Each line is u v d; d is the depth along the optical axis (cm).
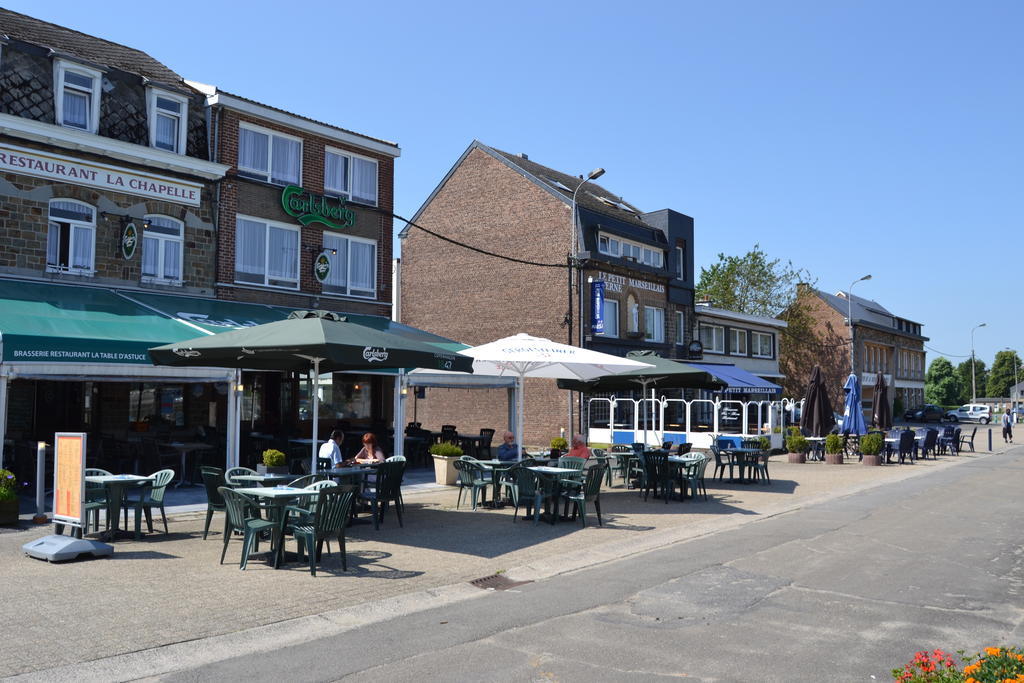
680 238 3588
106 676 558
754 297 5041
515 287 3119
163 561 914
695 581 866
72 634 643
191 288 1842
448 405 3269
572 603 774
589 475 1222
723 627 695
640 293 3297
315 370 1170
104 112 1712
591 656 614
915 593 816
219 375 1519
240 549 987
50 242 1631
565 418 2966
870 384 6112
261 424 2120
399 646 635
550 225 3041
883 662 604
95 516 1069
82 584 802
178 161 1805
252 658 602
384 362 1036
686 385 1909
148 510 1085
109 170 1703
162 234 1806
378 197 2297
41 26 1859
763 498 1592
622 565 952
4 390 1245
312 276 2100
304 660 599
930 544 1091
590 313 2997
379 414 2427
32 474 1477
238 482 1082
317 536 861
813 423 2622
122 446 1596
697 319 3712
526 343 1598
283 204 2025
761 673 579
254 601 752
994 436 4378
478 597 802
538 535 1131
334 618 709
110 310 1501
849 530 1205
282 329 1052
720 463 1958
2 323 1248
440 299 3334
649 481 1547
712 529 1214
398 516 1195
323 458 1329
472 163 3288
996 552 1035
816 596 802
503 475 1400
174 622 681
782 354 5094
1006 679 419
